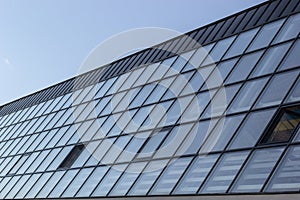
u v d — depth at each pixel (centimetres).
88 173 2144
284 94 1520
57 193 2180
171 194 1511
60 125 3053
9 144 3522
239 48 2066
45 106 3694
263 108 1545
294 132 1334
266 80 1678
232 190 1308
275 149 1331
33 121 3584
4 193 2691
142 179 1745
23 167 2873
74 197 2005
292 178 1180
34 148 3030
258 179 1270
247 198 1229
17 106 4350
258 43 1970
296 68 1596
